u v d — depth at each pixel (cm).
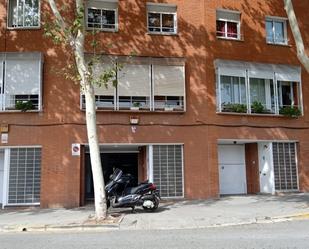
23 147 1677
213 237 933
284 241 848
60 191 1639
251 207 1473
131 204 1381
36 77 1694
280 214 1290
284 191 1928
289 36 2062
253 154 2027
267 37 2045
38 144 1669
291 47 2050
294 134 1975
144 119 1764
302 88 2033
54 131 1677
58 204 1633
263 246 794
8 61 1695
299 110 1988
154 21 1880
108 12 1838
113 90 1747
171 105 1809
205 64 1859
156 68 1808
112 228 1145
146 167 1798
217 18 1956
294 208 1405
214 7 1927
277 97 1975
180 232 1044
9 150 1677
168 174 1778
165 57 1820
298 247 777
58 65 1708
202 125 1816
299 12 2100
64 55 1711
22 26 1755
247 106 1903
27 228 1159
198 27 1888
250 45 1966
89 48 1755
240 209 1428
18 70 1695
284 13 2066
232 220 1216
